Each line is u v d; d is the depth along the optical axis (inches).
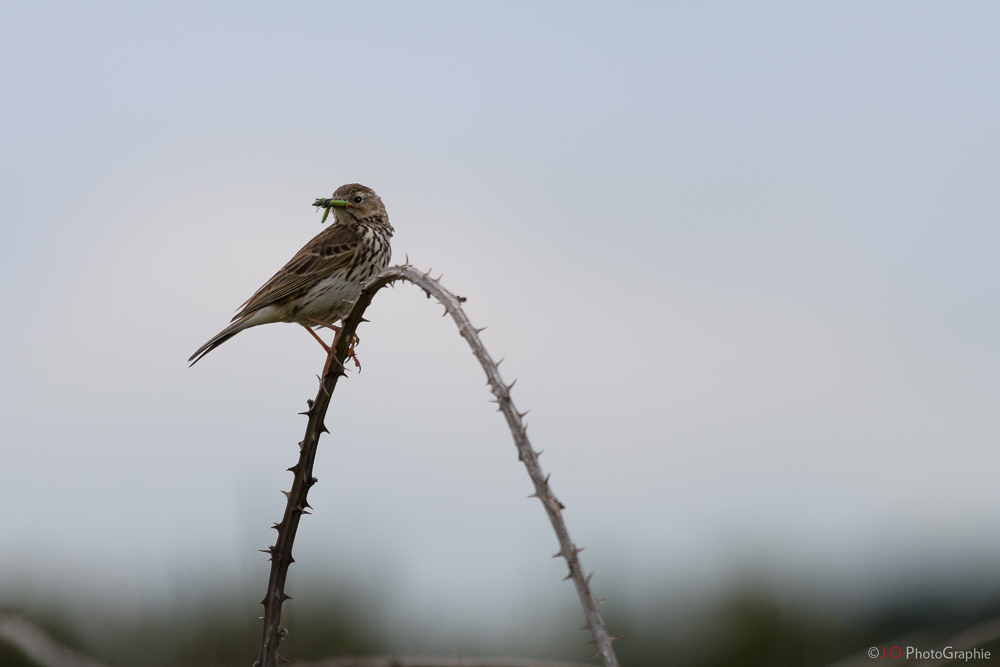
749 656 418.6
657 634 455.2
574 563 196.5
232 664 386.3
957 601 383.9
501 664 360.2
